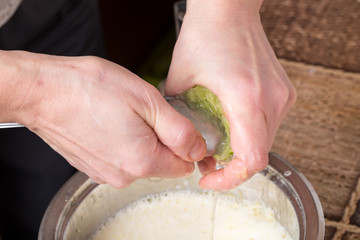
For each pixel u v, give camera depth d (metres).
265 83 0.45
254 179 0.52
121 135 0.42
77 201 0.49
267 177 0.50
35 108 0.42
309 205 0.47
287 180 0.49
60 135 0.44
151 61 1.28
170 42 1.32
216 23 0.48
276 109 0.45
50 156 0.71
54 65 0.42
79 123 0.42
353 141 0.58
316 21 0.73
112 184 0.46
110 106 0.41
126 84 0.42
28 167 0.71
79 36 0.72
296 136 0.59
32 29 0.67
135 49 1.25
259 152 0.43
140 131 0.42
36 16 0.66
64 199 0.49
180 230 0.55
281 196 0.50
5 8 0.61
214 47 0.47
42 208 0.75
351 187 0.55
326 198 0.54
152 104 0.42
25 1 0.64
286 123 0.61
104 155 0.43
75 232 0.50
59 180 0.73
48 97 0.41
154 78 1.22
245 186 0.54
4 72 0.41
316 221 0.45
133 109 0.42
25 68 0.41
